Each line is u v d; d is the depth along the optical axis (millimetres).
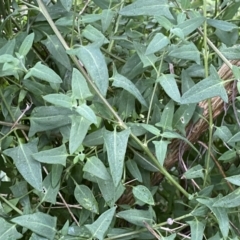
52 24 474
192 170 536
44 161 462
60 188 538
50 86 510
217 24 507
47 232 456
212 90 456
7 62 448
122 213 502
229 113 606
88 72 449
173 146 583
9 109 504
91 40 517
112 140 443
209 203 488
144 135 549
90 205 496
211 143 545
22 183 513
